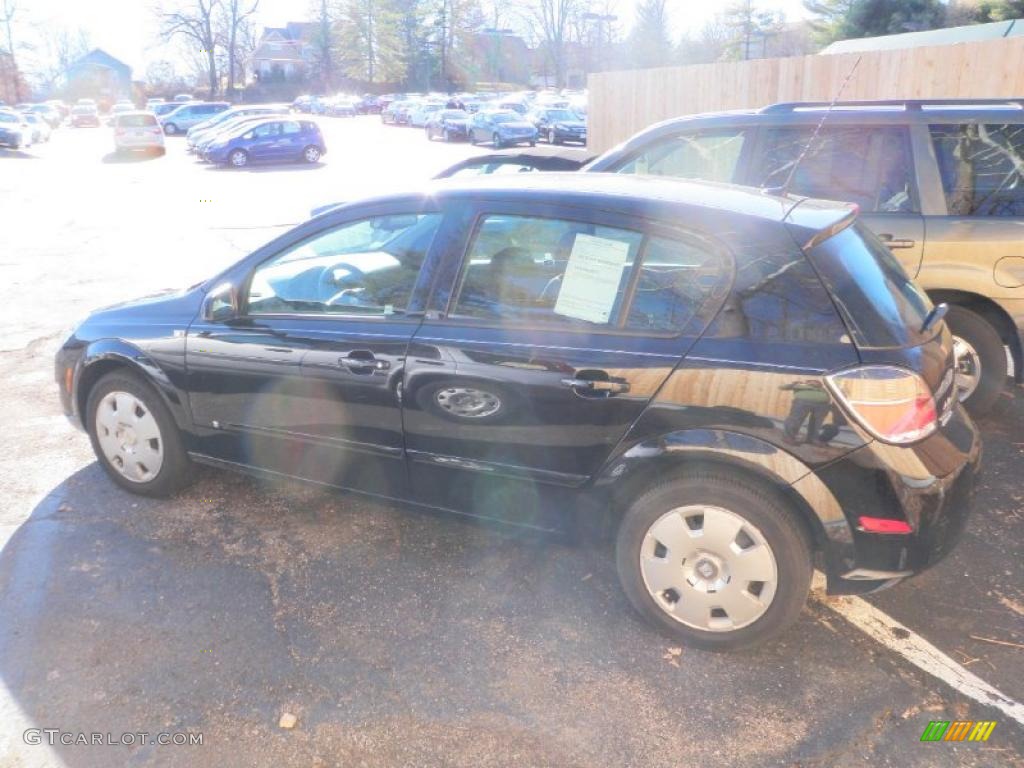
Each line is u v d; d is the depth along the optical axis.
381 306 3.53
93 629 3.19
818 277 2.85
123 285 9.73
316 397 3.63
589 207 3.21
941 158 4.94
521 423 3.20
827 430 2.75
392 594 3.44
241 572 3.59
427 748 2.63
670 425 2.95
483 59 90.56
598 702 2.82
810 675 2.95
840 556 2.82
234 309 3.83
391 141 39.34
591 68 88.56
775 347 2.84
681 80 12.12
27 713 2.76
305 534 3.92
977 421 5.23
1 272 10.44
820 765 2.56
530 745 2.64
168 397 4.01
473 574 3.59
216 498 4.27
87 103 66.50
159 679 2.92
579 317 3.16
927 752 2.61
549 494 3.26
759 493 2.86
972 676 2.95
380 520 4.05
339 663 3.01
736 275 2.93
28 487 4.40
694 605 3.01
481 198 3.41
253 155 27.84
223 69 84.62
